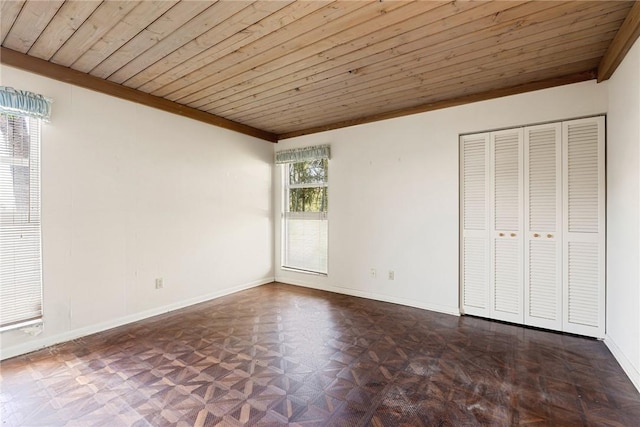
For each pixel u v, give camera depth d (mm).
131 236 3068
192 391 1916
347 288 4086
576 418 1680
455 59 2434
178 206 3482
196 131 3672
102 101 2844
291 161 4551
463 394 1893
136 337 2707
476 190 3207
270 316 3240
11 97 2264
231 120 4055
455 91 3090
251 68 2590
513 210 3014
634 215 1993
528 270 2943
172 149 3422
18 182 2400
